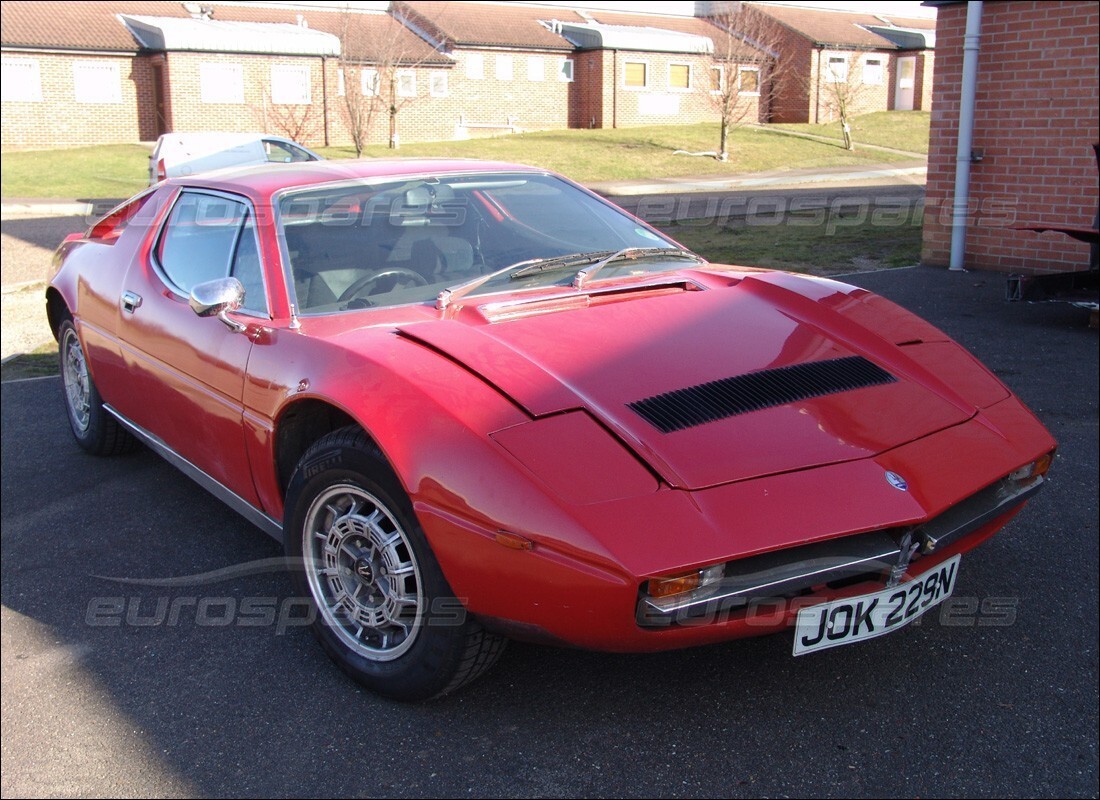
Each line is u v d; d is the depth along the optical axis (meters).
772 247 10.83
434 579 2.41
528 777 2.37
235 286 3.12
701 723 2.55
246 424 3.04
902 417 2.63
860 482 2.35
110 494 4.39
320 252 3.30
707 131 32.91
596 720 2.58
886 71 37.75
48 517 4.15
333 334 2.89
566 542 2.15
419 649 2.53
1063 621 2.98
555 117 35.53
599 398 2.50
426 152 27.36
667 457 2.32
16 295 9.99
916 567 2.46
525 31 35.06
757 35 33.97
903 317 3.25
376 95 27.58
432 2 36.59
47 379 6.52
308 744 2.55
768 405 2.55
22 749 2.61
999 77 8.72
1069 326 6.73
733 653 2.88
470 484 2.28
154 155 15.64
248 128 29.84
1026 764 2.37
